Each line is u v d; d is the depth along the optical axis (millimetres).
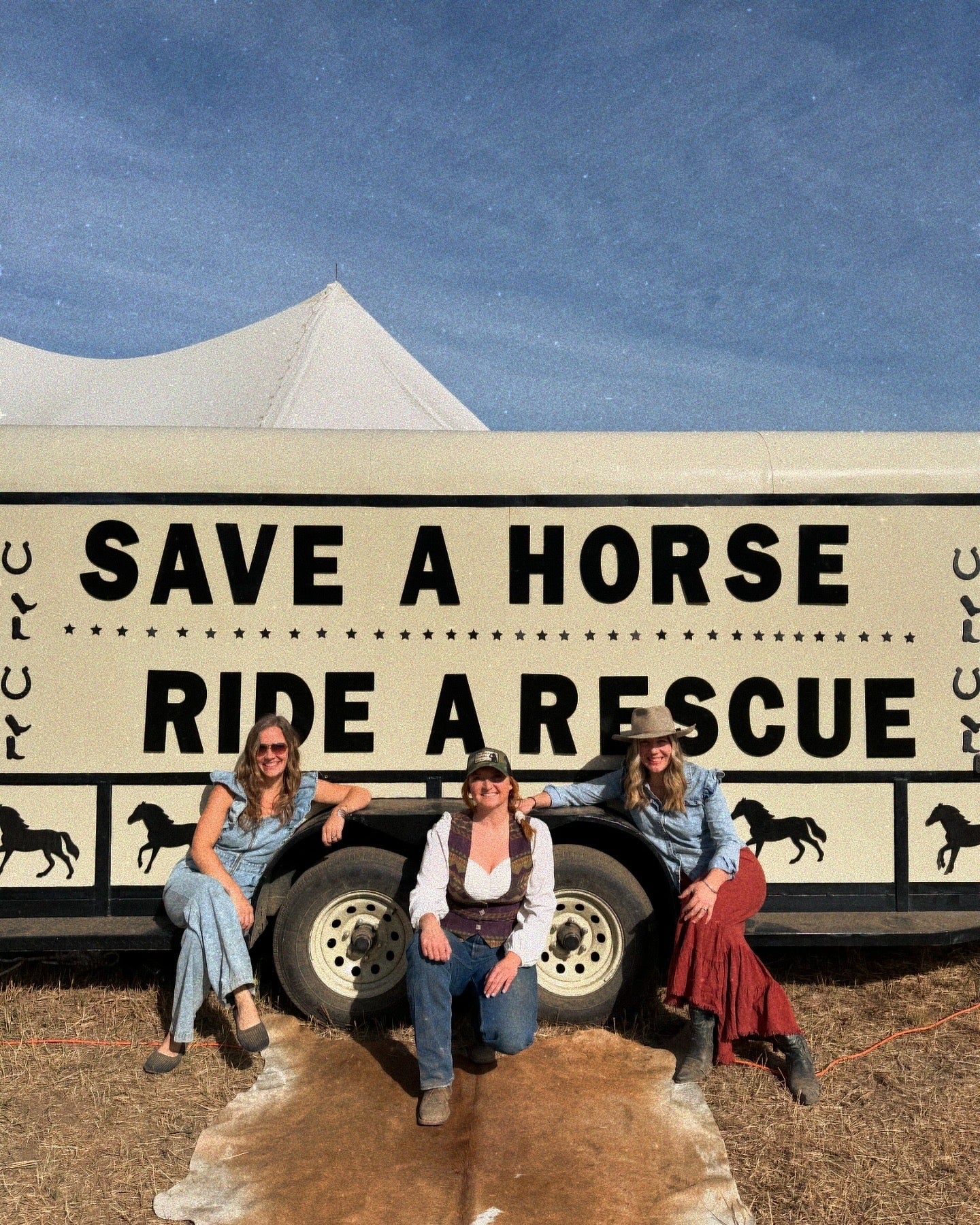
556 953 3975
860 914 4086
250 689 4113
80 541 4098
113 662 4090
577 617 4156
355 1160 3012
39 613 4082
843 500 4184
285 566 4137
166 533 4117
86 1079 3518
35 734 4062
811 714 4148
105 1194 2898
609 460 4188
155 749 4086
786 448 4230
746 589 4168
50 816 4055
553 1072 3539
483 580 4156
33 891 4043
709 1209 2783
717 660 4156
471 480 4156
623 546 4168
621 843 4043
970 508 4191
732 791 4129
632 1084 3461
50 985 4277
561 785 3973
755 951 4691
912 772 4148
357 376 8469
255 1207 2805
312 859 4023
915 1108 3367
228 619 4117
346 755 4117
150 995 4207
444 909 3449
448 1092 3240
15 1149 3117
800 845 4121
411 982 3311
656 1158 3020
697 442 4246
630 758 3855
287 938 3902
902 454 4219
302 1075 3535
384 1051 3719
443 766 4133
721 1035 3486
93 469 4105
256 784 3764
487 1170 2947
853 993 4266
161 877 4070
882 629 4172
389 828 3830
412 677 4137
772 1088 3486
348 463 4160
